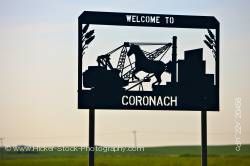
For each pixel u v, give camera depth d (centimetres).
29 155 8269
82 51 2447
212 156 6419
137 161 5597
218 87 2498
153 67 2478
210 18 2497
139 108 2470
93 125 2459
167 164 5300
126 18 2461
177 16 2484
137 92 2472
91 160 2458
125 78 2467
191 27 2489
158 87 2480
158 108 2477
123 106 2461
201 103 2495
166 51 2486
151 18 2477
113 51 2466
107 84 2459
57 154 8662
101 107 2453
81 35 2447
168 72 2488
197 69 2495
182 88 2489
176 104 2486
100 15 2455
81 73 2450
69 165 5169
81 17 2444
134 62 2475
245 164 5128
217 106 2497
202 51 2497
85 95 2450
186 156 7225
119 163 5400
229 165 5122
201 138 2509
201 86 2494
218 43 2494
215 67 2498
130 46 2475
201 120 2503
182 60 2489
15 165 5225
